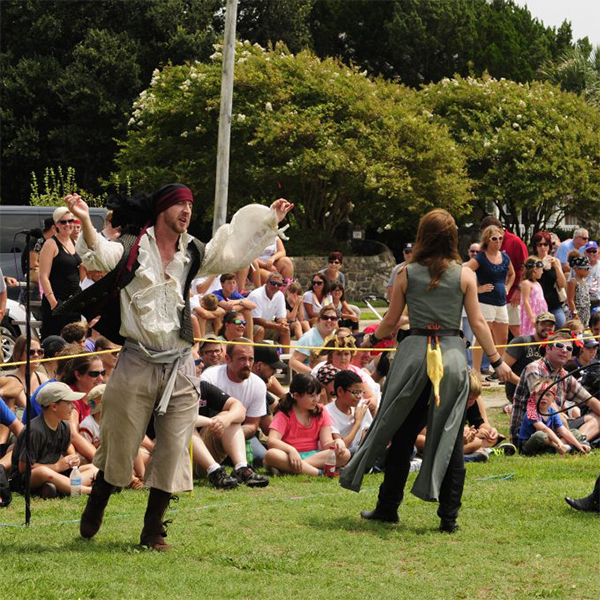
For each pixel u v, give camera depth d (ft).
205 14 190.80
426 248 30.27
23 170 186.80
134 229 27.12
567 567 26.48
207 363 42.22
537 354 51.78
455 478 29.81
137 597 23.39
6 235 73.00
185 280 27.43
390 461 30.91
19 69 181.27
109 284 26.53
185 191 26.96
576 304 66.28
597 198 168.45
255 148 145.38
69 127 181.47
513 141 161.58
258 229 28.12
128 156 154.30
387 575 25.66
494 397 58.18
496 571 26.11
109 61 177.88
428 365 29.25
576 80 201.36
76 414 38.01
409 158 147.84
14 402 41.27
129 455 27.12
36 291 64.64
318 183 151.64
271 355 51.08
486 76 173.47
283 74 147.64
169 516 31.89
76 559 26.35
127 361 26.84
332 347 44.98
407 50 210.79
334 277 65.77
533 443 43.93
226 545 28.17
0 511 32.42
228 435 38.19
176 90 149.69
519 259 63.46
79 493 34.76
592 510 32.50
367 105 147.74
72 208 25.70
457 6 211.41
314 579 25.22
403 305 30.58
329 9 217.15
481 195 163.53
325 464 39.27
